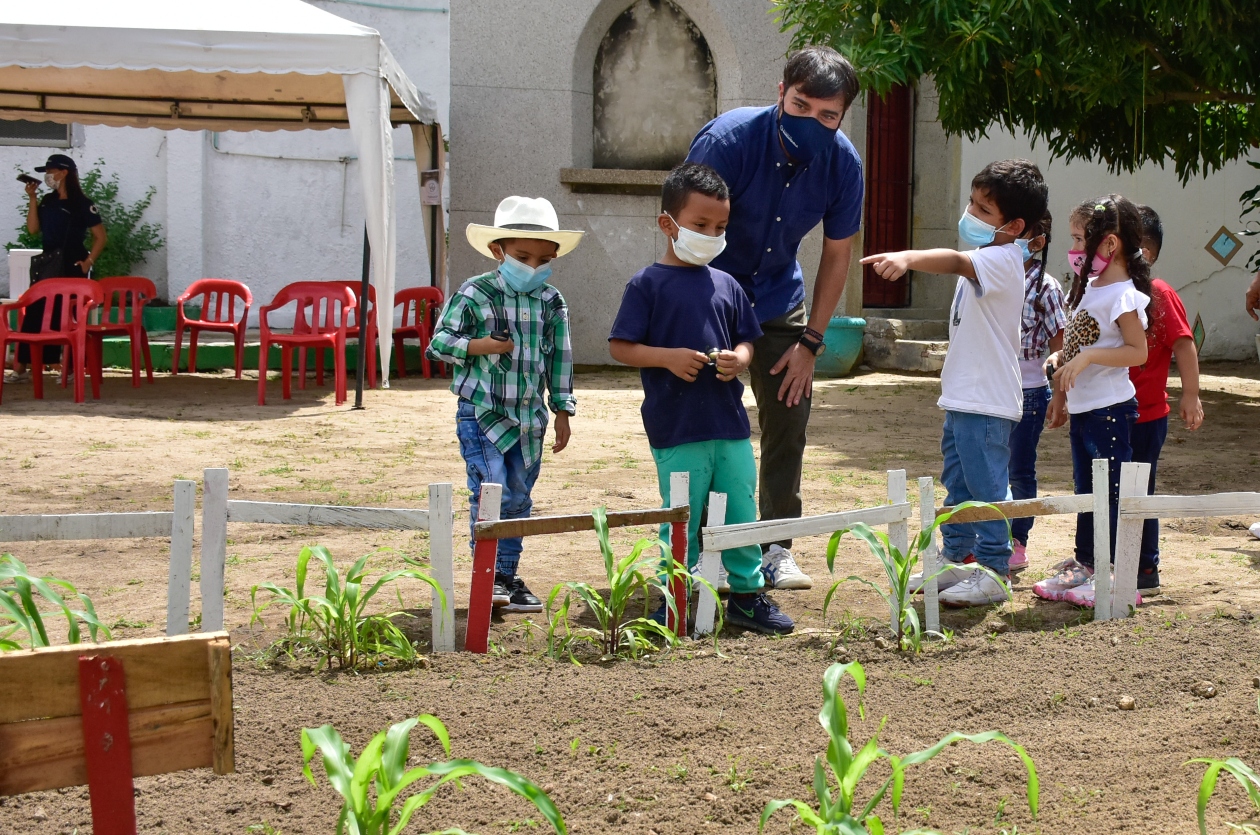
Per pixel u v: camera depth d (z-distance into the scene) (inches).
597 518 150.4
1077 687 138.3
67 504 241.8
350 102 366.6
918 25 378.9
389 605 172.6
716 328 160.2
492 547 148.8
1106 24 379.2
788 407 183.3
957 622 167.8
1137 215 174.6
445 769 75.9
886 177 622.8
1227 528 235.8
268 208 576.4
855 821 83.5
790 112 168.2
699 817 104.8
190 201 566.9
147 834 100.6
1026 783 112.0
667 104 587.5
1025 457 197.9
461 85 566.9
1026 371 195.8
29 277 485.7
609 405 440.1
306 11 391.2
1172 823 103.0
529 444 174.6
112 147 561.0
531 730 123.3
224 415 386.0
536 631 160.1
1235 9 353.1
